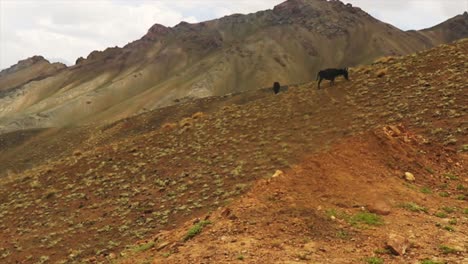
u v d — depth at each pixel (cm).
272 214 1211
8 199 3062
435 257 962
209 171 2636
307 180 1409
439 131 2216
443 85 2902
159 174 2834
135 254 1211
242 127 3384
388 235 1090
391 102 2908
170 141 3544
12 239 2367
